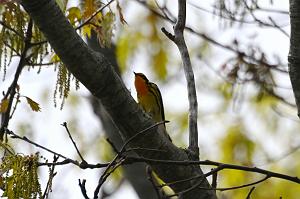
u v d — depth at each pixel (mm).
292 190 15500
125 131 9641
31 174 8383
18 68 11102
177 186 10086
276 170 15891
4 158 8633
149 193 12875
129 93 9484
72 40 8961
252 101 16500
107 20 10562
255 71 15148
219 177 15805
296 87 9320
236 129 16281
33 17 8812
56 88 10008
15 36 10812
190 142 10352
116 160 8836
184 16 10875
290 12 9180
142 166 13070
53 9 8758
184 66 10672
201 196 10133
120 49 14859
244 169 8438
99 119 13672
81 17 10656
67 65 9141
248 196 8445
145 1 14930
